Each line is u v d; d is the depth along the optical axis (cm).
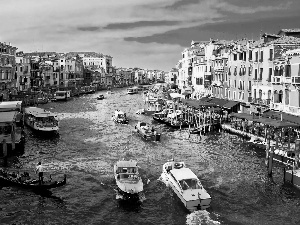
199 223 1962
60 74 11612
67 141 3978
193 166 2997
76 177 2705
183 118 5444
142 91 14600
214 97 6116
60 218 2048
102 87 15488
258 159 3194
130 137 4256
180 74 10431
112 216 2073
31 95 7888
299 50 3481
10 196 2331
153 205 2212
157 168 2944
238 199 2295
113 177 2703
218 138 4162
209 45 6894
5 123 3284
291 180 2441
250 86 4841
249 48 4797
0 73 6738
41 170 2380
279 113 3741
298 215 2077
